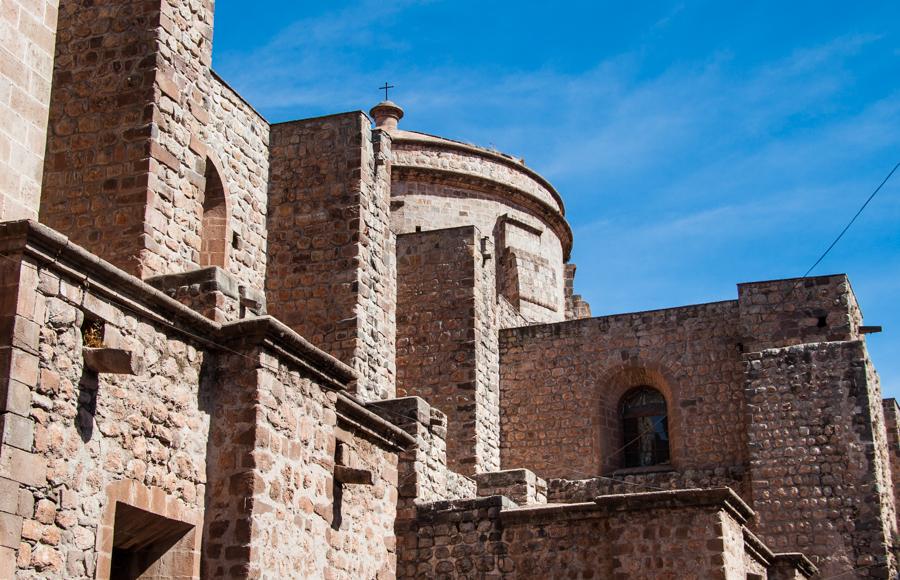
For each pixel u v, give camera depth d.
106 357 14.28
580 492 36.97
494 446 37.25
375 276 29.39
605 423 38.03
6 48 16.27
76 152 19.83
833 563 34.41
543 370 38.81
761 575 28.66
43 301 13.88
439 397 35.97
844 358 36.03
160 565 15.65
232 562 15.75
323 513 17.62
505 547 25.05
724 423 36.91
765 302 37.25
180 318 15.97
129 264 18.97
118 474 14.75
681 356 37.88
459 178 45.53
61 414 13.96
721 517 23.55
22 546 13.26
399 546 25.77
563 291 49.66
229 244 27.23
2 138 16.06
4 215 15.98
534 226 47.34
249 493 15.98
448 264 36.97
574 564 24.39
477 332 36.47
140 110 19.83
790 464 35.47
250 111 28.95
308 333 28.20
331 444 18.11
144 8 20.39
